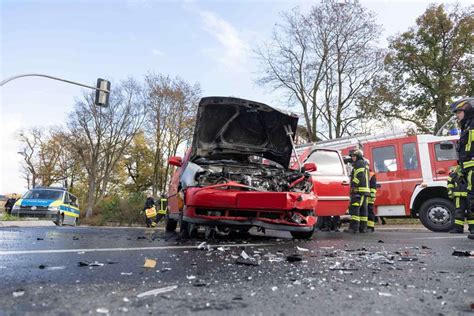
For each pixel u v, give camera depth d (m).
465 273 2.71
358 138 11.42
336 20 23.94
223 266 2.90
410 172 10.07
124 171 46.00
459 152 6.47
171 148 39.78
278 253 3.84
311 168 6.98
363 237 6.61
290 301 1.85
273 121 6.86
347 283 2.30
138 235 6.73
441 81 22.52
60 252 3.72
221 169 6.23
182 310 1.66
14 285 2.13
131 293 1.96
